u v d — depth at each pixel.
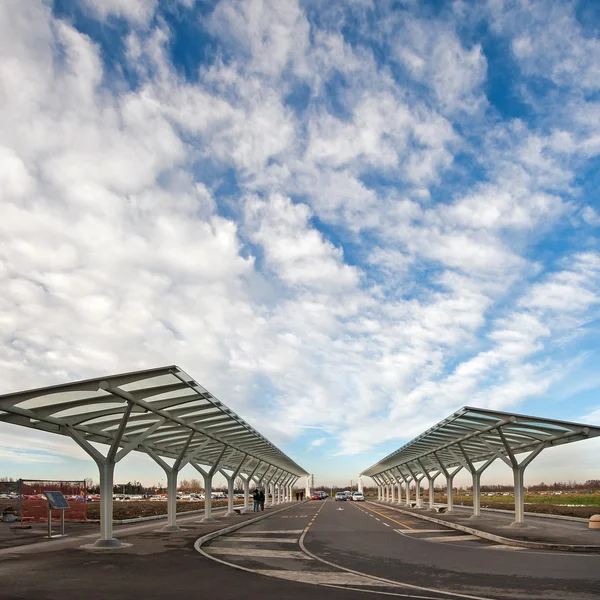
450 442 30.14
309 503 69.44
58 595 9.44
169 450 28.02
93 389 14.36
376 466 60.88
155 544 17.97
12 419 15.69
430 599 9.32
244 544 18.86
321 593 9.83
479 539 20.39
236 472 36.47
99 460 17.25
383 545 18.42
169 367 14.50
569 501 58.09
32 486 29.23
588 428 20.55
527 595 9.72
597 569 12.87
